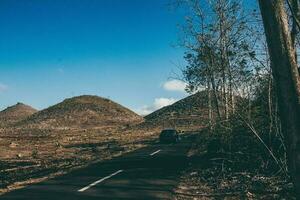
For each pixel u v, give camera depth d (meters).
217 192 13.98
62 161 31.75
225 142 20.67
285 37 7.23
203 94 29.33
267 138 17.58
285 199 12.31
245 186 14.43
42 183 16.38
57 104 195.62
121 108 196.50
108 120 171.38
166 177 17.86
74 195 13.24
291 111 7.20
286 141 7.31
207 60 23.17
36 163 31.97
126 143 53.28
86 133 96.19
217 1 21.42
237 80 16.78
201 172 18.75
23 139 70.19
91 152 40.19
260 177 15.66
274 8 7.22
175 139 48.16
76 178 17.89
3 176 23.48
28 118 180.75
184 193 13.95
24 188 15.07
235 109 17.55
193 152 32.72
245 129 18.72
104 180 17.00
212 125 21.70
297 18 9.84
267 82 16.09
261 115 17.48
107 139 67.38
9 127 152.62
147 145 46.16
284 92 7.23
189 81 27.83
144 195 13.28
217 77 22.61
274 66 7.31
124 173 19.52
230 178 16.27
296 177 7.17
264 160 17.67
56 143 58.66
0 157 39.28
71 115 172.62
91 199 12.50
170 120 120.56
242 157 19.25
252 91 16.55
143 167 22.19
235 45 17.64
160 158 28.06
